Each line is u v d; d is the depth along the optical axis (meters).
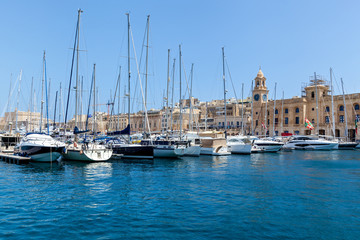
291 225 12.48
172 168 29.03
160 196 17.36
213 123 114.75
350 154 49.94
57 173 25.36
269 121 101.06
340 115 85.44
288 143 63.38
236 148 47.31
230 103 121.94
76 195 17.53
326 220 13.12
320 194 17.98
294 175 25.47
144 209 14.72
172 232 11.63
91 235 11.34
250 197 17.16
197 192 18.42
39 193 17.98
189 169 28.58
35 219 13.18
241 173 26.36
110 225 12.44
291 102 95.38
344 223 12.75
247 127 102.12
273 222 12.83
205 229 11.97
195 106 135.88
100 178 23.06
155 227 12.19
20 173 25.31
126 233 11.54
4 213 13.98
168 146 37.16
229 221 12.91
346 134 70.69
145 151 35.16
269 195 17.67
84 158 32.16
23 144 32.91
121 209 14.72
